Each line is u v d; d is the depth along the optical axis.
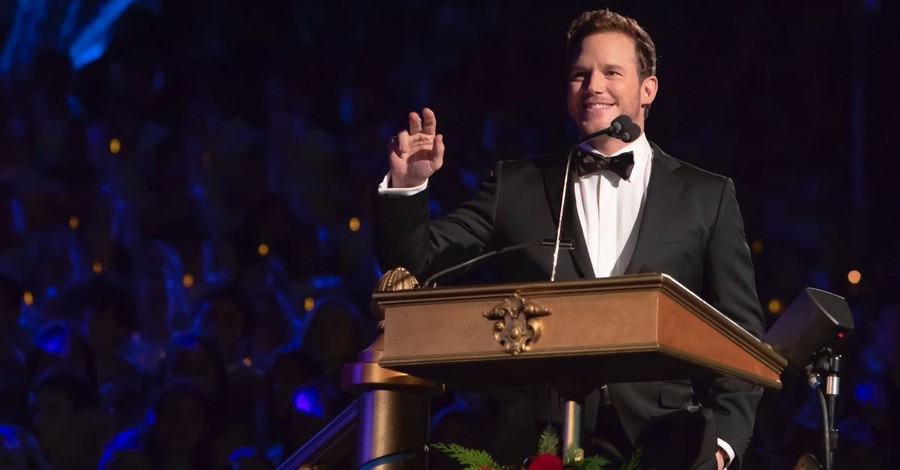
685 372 8.04
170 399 17.08
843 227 25.12
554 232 10.58
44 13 31.05
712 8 27.20
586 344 7.29
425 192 9.66
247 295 20.66
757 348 8.55
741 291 10.55
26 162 26.17
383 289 8.66
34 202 25.31
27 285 24.73
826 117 26.12
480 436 16.33
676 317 7.41
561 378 8.05
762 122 26.52
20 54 30.95
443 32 29.72
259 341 20.50
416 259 9.72
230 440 17.38
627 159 10.59
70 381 18.42
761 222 25.53
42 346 19.36
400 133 9.55
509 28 29.25
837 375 10.27
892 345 18.45
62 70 27.52
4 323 20.91
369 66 29.91
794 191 25.75
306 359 18.05
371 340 18.55
